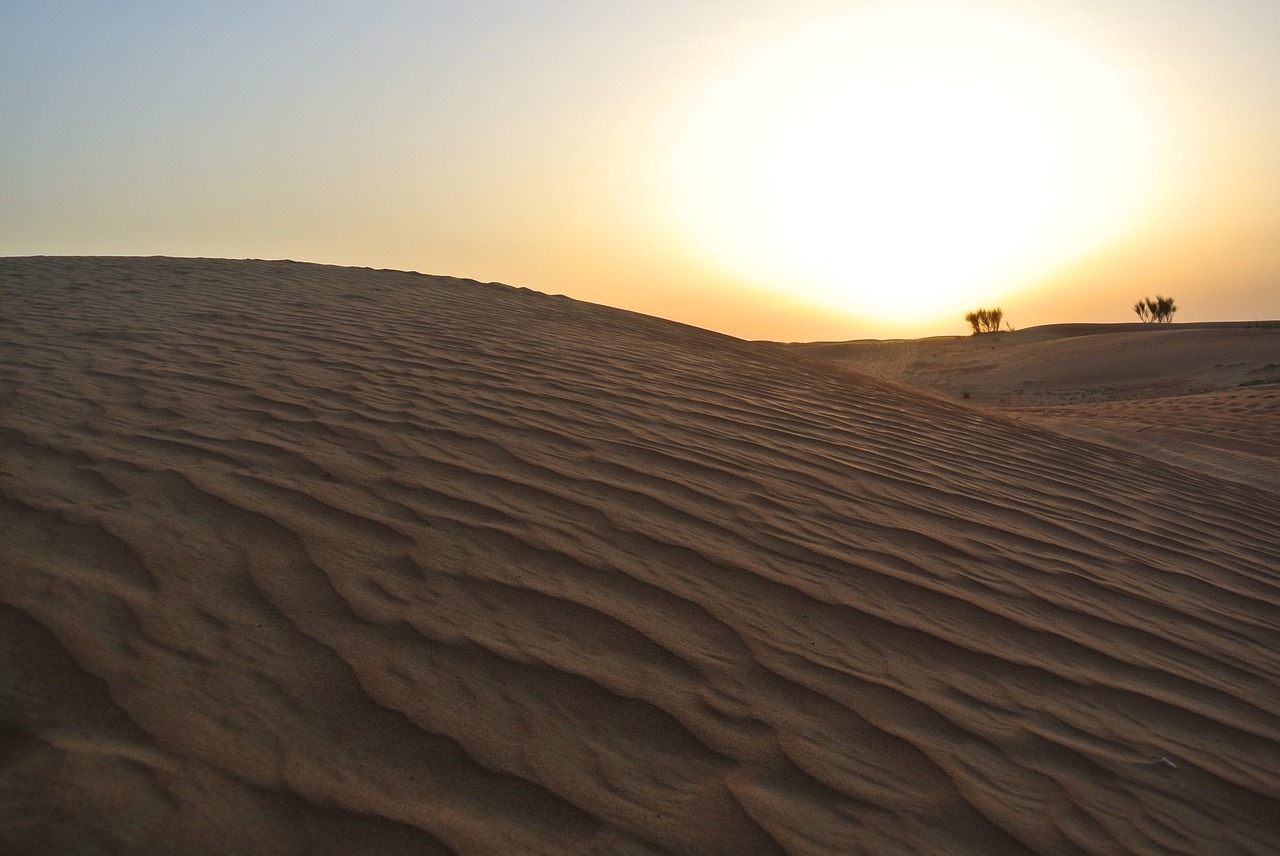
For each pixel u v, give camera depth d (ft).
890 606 9.53
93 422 12.55
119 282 30.55
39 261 36.86
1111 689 8.50
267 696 6.47
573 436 14.43
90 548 8.41
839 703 7.38
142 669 6.60
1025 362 149.79
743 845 5.54
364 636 7.41
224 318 23.36
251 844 5.09
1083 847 6.05
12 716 5.95
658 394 19.35
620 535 10.26
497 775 5.92
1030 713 7.77
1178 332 153.17
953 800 6.31
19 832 4.94
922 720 7.33
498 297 36.65
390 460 11.97
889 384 33.37
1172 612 11.03
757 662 7.86
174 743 5.84
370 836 5.25
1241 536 16.22
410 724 6.34
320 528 9.37
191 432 12.39
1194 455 34.14
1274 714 8.50
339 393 15.57
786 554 10.50
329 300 29.32
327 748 5.99
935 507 13.89
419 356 20.17
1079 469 20.16
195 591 7.82
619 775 6.08
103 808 5.19
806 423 18.93
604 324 32.71
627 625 8.17
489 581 8.67
